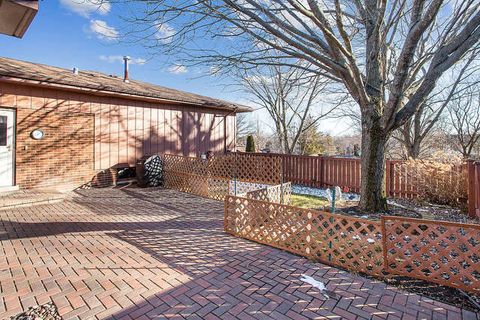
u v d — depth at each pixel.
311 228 3.97
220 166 9.42
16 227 5.27
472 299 2.91
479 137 14.41
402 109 5.57
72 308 2.77
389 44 6.12
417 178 8.16
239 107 13.84
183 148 12.16
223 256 4.05
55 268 3.62
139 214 6.31
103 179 9.58
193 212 6.52
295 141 17.59
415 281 3.32
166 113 11.49
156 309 2.78
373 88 6.02
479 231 2.97
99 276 3.43
